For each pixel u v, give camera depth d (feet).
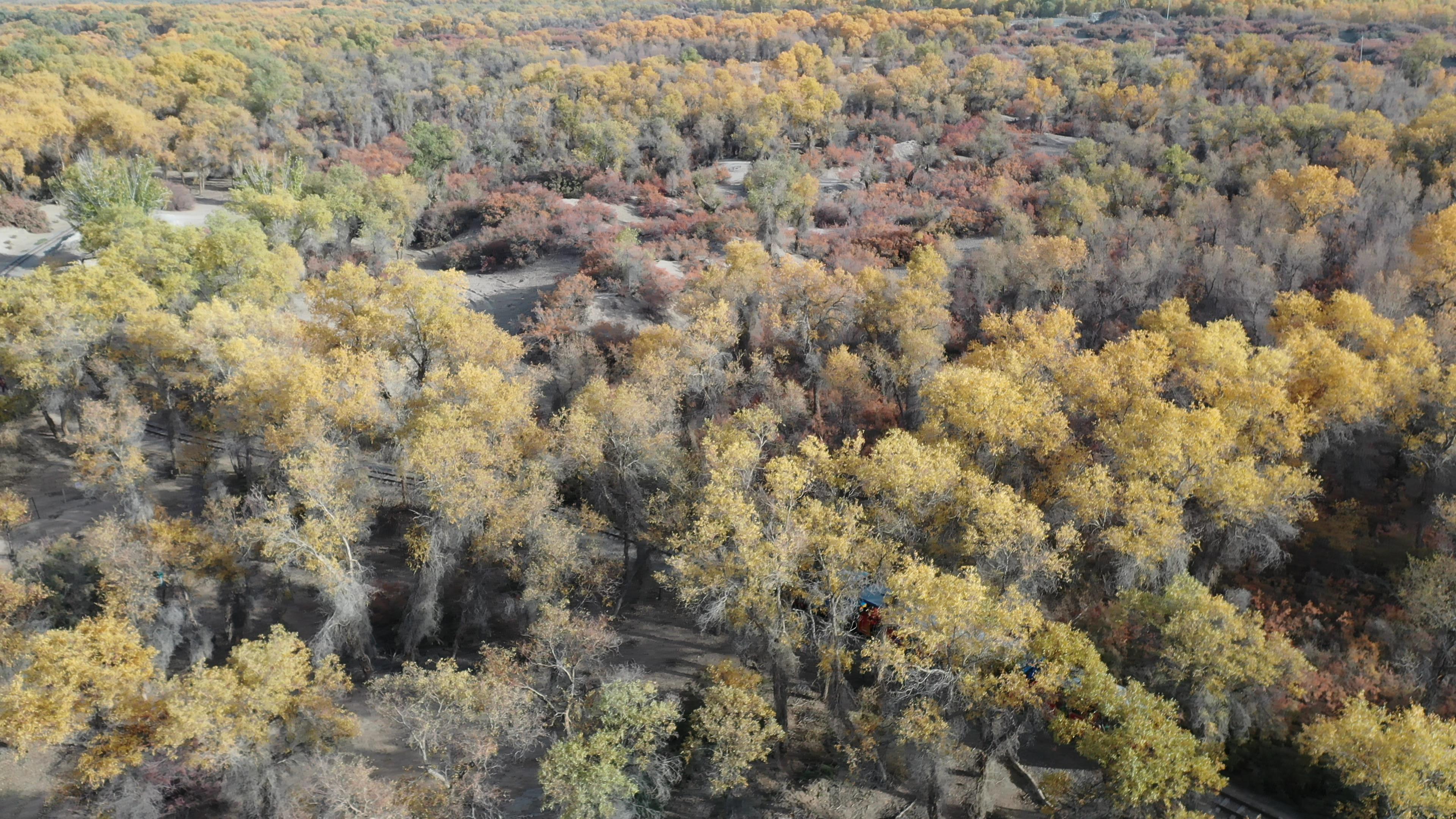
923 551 130.41
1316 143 333.21
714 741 109.40
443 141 391.04
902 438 130.31
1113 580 132.57
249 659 101.81
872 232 297.53
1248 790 105.19
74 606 133.49
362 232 321.93
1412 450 152.76
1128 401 155.63
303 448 144.46
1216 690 104.53
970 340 219.00
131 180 319.27
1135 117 404.57
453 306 195.52
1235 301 214.28
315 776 101.30
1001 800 107.65
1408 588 124.77
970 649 100.73
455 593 147.33
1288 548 151.12
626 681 107.45
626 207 362.53
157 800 101.81
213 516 141.69
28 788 114.01
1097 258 236.43
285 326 194.29
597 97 472.85
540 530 134.41
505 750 119.75
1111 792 92.07
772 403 178.40
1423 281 202.39
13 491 175.73
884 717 106.93
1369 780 89.25
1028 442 143.33
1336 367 153.48
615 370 206.39
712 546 119.85
